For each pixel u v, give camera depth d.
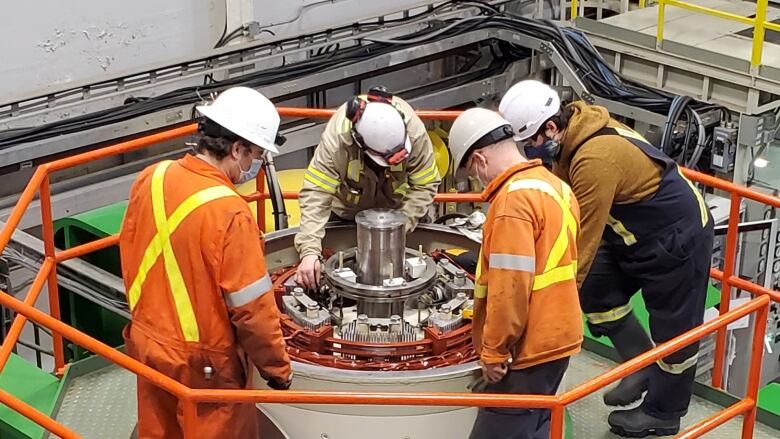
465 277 3.98
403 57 7.04
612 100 6.75
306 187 3.96
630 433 4.05
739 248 6.59
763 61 6.40
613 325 4.11
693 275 3.79
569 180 3.63
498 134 3.22
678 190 3.68
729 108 6.55
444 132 7.34
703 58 6.58
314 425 3.57
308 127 7.03
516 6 7.78
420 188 4.05
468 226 4.44
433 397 2.91
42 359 6.45
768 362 6.59
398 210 3.99
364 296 3.73
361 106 3.63
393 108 3.68
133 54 6.42
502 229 3.11
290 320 3.74
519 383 3.31
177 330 3.11
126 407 4.21
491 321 3.15
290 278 4.00
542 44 7.08
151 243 3.10
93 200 6.18
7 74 5.91
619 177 3.54
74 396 4.27
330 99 7.52
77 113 6.12
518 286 3.11
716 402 4.38
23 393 4.21
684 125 6.50
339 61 6.80
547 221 3.15
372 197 4.04
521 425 3.41
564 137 3.58
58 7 5.99
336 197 4.21
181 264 3.06
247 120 3.09
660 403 4.00
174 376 3.13
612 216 3.74
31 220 5.96
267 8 6.99
